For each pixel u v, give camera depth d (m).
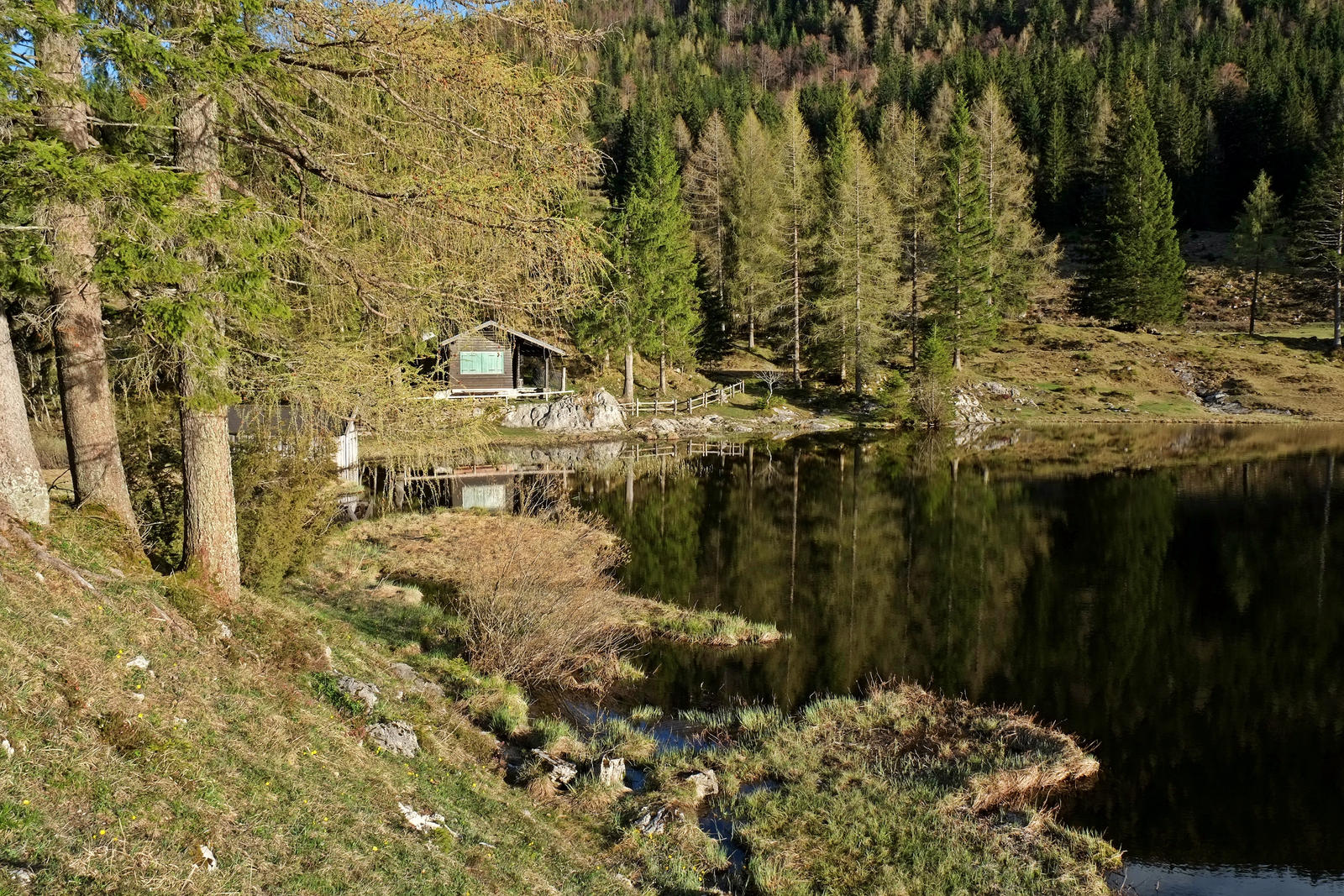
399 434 10.11
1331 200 56.47
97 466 9.25
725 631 15.16
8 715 5.27
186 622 8.22
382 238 9.62
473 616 13.15
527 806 8.51
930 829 8.92
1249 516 24.72
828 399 49.72
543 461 34.97
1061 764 10.51
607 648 13.84
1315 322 59.16
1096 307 60.53
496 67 8.75
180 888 4.71
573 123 9.63
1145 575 19.42
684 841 8.48
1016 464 34.09
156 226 7.08
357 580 16.56
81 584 7.56
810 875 8.16
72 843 4.58
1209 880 8.59
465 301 9.72
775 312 55.59
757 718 11.54
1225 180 80.38
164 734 6.09
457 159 9.09
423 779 7.89
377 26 8.24
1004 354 54.34
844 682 13.33
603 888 7.30
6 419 7.95
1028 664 14.24
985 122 60.94
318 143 9.12
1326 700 12.92
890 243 49.09
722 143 61.97
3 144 6.62
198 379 8.09
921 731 11.42
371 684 9.54
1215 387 49.62
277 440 11.67
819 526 24.25
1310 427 42.38
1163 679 13.73
